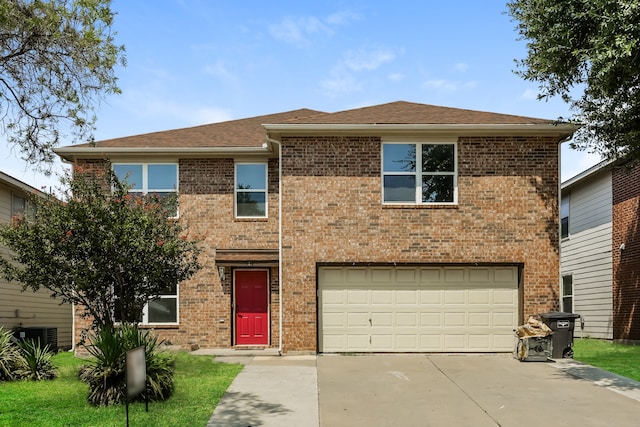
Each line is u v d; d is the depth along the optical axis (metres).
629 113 13.56
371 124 15.20
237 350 15.96
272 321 16.69
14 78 11.20
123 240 11.19
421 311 15.34
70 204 11.45
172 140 17.67
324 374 12.25
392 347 15.23
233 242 16.92
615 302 20.11
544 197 15.49
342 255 15.28
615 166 17.30
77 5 10.60
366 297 15.34
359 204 15.39
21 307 19.30
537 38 13.12
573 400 9.98
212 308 16.58
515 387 11.02
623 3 10.48
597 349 17.33
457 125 15.22
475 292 15.41
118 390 9.48
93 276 11.23
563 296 24.73
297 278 15.23
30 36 10.66
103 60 11.29
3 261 12.03
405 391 10.66
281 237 15.30
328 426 8.37
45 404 9.49
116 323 13.73
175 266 12.46
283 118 21.00
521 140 15.59
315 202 15.39
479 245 15.38
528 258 15.38
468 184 15.49
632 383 11.37
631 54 11.21
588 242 22.31
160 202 13.08
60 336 22.22
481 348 15.27
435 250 15.34
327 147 15.51
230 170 17.11
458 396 10.27
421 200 15.47
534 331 14.03
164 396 9.89
